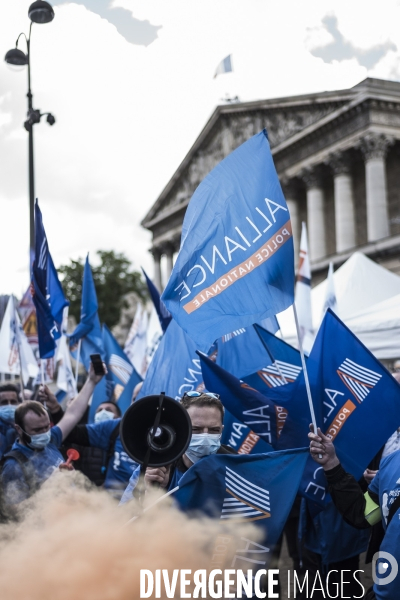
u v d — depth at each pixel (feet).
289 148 191.31
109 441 20.58
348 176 176.45
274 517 10.14
